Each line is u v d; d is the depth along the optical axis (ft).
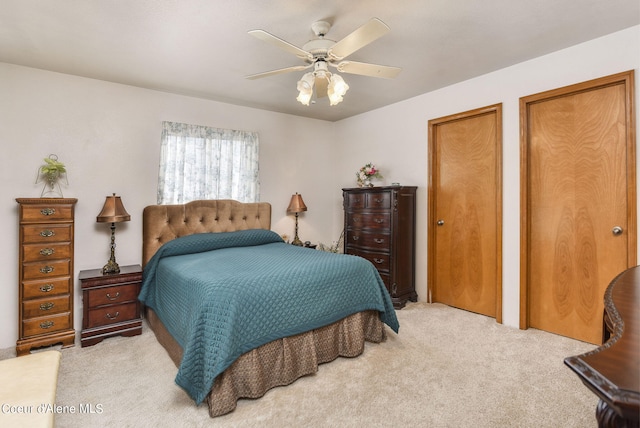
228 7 6.66
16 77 9.27
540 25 7.56
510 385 6.90
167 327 8.20
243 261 8.77
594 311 8.73
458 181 11.75
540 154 9.61
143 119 11.31
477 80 10.77
